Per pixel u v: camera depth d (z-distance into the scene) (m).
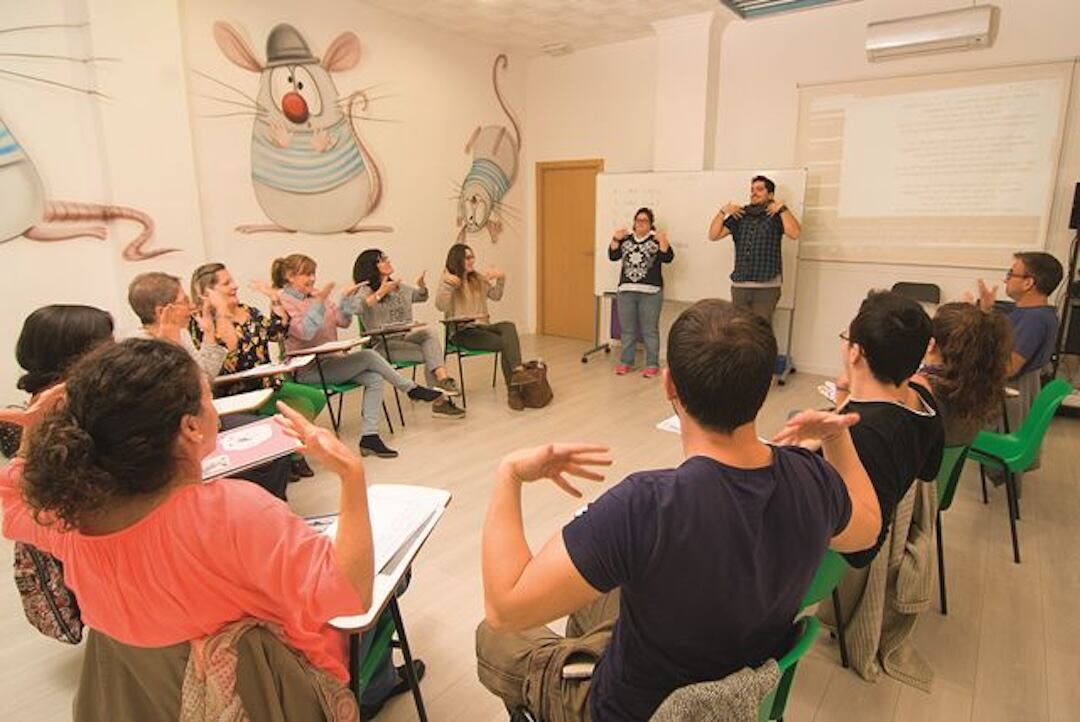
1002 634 2.01
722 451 0.84
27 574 1.59
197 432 0.89
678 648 0.85
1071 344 3.91
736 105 5.22
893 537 1.73
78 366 0.83
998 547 2.51
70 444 0.77
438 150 5.66
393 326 3.89
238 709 0.89
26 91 3.34
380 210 5.25
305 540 0.89
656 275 5.11
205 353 2.57
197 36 3.96
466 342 4.38
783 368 4.93
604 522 0.79
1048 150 4.06
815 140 4.87
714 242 5.20
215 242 4.23
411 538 1.25
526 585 0.81
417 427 3.90
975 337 1.82
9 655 1.92
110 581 0.86
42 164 3.43
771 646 0.92
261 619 0.92
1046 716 1.69
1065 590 2.23
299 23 4.47
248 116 4.28
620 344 6.04
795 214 4.85
